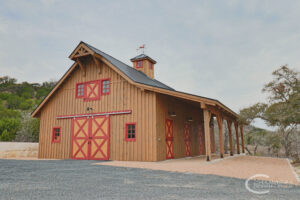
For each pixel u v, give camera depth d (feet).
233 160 33.45
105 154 34.50
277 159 39.37
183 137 40.75
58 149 39.09
